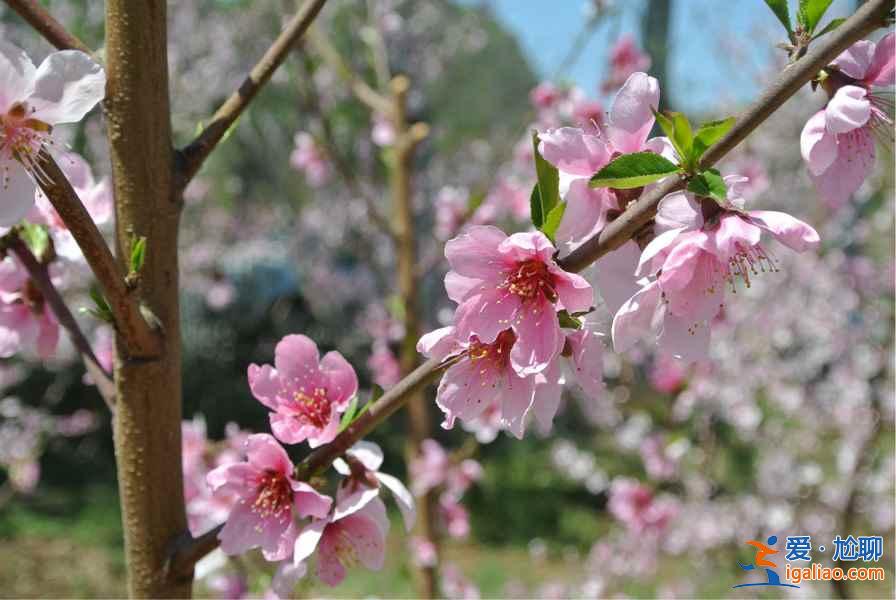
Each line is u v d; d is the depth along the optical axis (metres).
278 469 1.16
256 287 11.22
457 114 13.73
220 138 1.27
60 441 8.71
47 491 8.56
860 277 5.96
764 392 6.53
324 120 3.35
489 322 1.00
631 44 3.62
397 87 3.40
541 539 8.20
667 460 4.55
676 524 5.11
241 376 11.01
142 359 1.17
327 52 3.41
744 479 6.13
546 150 1.04
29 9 1.16
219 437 10.30
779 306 6.29
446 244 1.01
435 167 10.62
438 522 3.92
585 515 8.88
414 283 3.34
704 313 1.01
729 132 0.92
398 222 3.38
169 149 1.21
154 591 1.20
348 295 9.77
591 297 0.98
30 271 1.37
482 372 1.05
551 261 0.98
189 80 8.70
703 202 0.98
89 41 6.55
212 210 10.48
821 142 1.07
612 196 1.06
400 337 4.22
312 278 9.86
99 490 8.79
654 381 4.60
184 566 1.19
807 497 5.55
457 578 4.46
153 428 1.20
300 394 1.20
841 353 6.13
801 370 6.42
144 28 1.16
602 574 5.54
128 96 1.16
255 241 11.53
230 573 2.16
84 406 8.82
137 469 1.20
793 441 6.40
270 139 10.18
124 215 1.18
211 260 9.79
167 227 1.20
